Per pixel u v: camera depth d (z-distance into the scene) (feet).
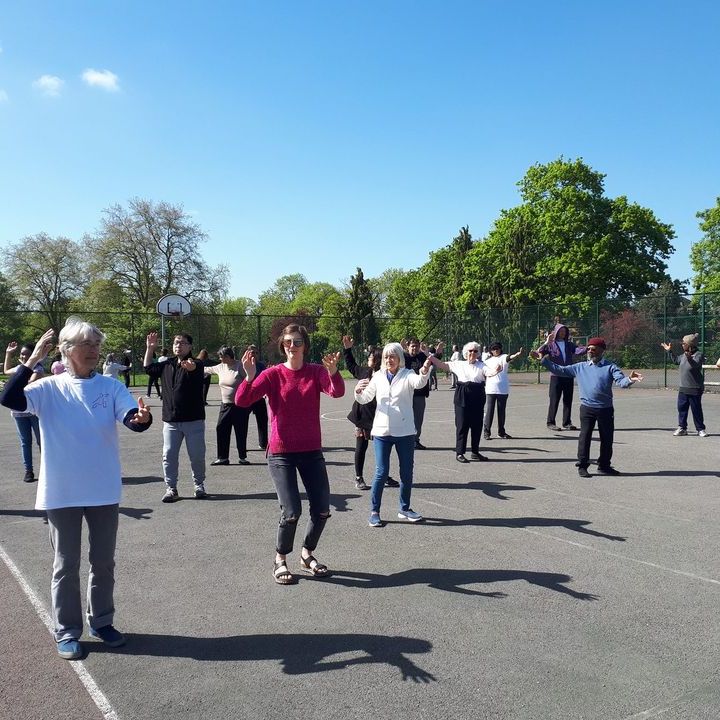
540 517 20.90
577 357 42.09
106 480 11.96
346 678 10.80
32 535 19.62
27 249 140.15
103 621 12.25
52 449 11.75
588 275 129.18
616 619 13.05
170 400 23.53
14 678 11.02
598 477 27.14
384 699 10.12
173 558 17.17
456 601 14.03
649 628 12.62
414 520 20.47
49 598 14.64
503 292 134.51
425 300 196.85
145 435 42.47
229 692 10.42
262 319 108.06
